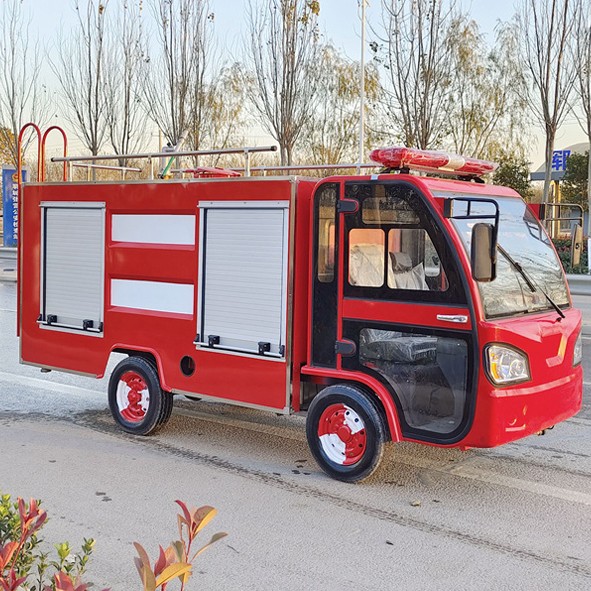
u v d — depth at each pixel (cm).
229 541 457
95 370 715
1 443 656
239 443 666
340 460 565
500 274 530
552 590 397
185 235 642
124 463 605
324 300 564
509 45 2342
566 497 537
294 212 570
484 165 621
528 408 516
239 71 2609
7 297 1780
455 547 450
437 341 517
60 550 253
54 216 738
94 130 2864
